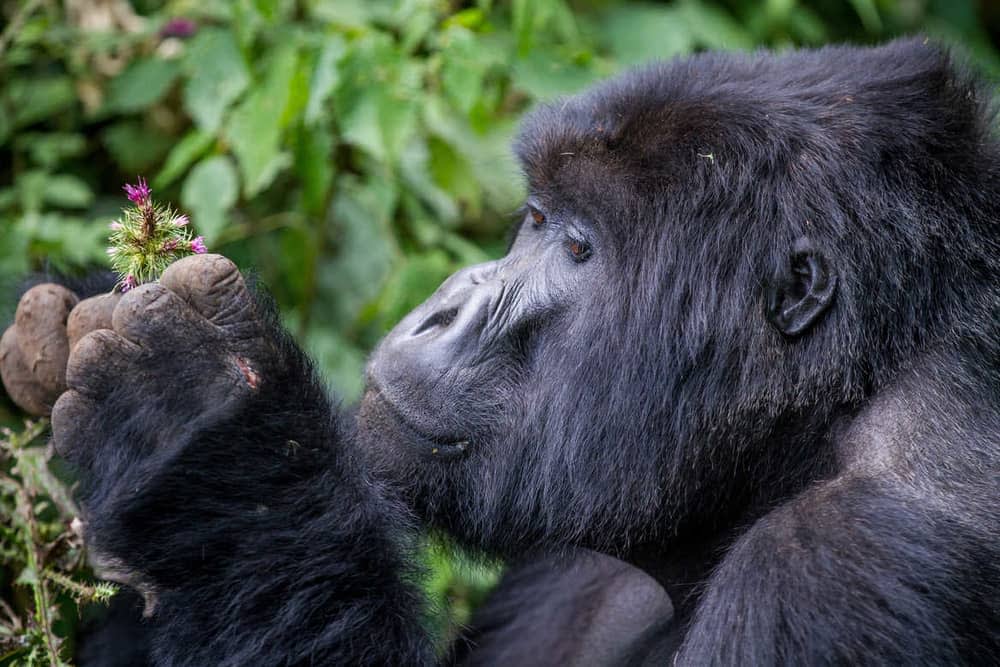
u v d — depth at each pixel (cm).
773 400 595
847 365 582
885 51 653
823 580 518
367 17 1021
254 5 950
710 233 596
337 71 925
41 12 1108
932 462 552
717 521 626
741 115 603
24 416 880
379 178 1067
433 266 998
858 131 595
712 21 1184
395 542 611
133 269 580
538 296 623
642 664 672
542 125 649
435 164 1020
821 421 591
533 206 644
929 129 602
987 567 530
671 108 611
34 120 1069
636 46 1155
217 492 571
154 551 569
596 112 631
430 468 625
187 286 568
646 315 604
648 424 610
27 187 995
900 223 581
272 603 573
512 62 976
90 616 739
